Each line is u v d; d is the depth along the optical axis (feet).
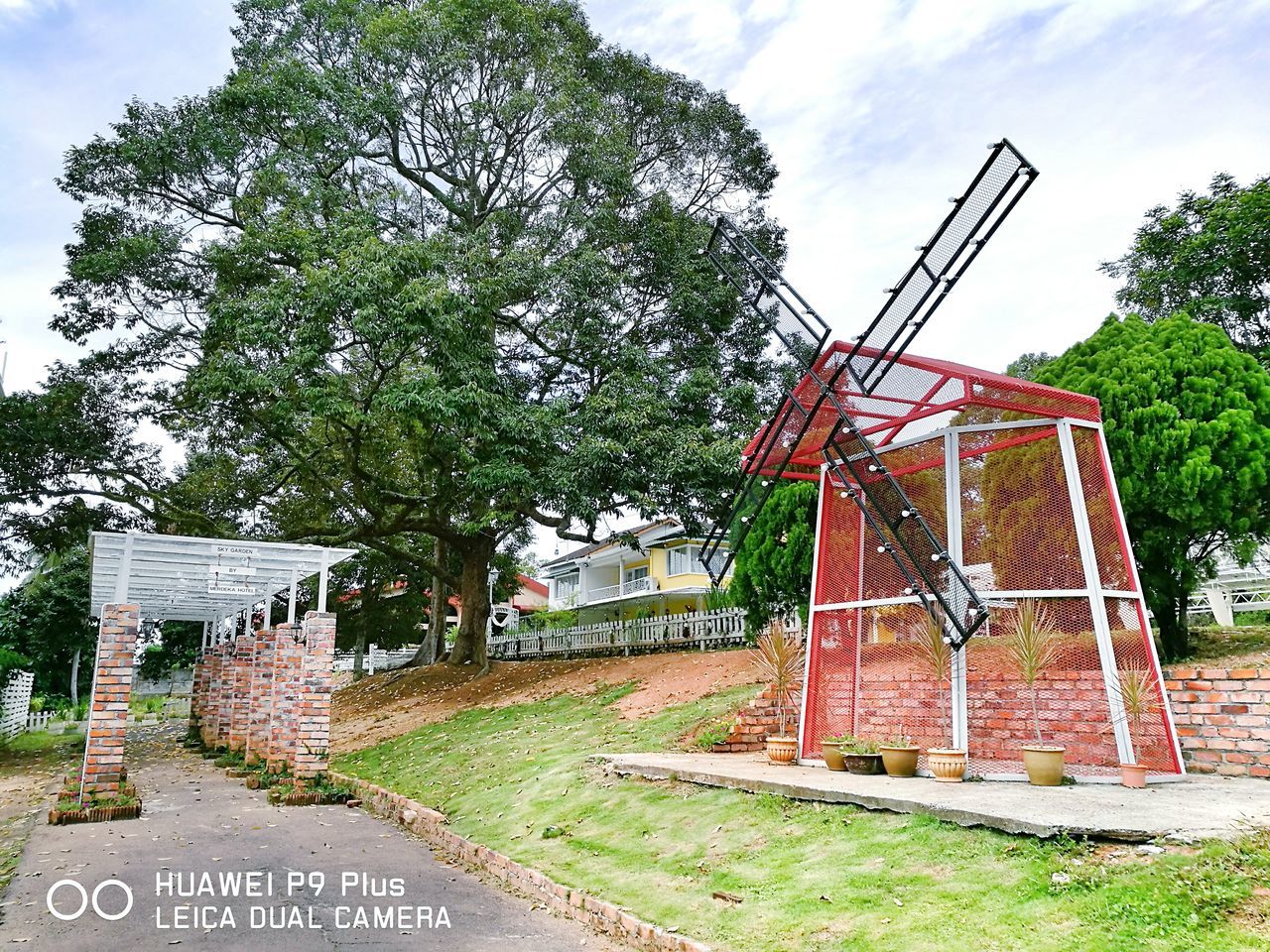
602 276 59.67
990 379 23.36
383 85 63.26
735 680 42.24
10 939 17.44
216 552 41.52
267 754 46.83
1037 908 12.67
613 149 63.05
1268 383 29.25
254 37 68.18
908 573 23.30
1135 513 29.01
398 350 52.47
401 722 57.31
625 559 115.55
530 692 56.24
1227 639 32.37
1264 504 28.43
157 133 60.64
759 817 20.21
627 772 27.50
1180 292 53.42
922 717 23.91
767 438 28.02
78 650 120.67
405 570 93.91
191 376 58.54
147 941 17.16
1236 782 20.33
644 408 55.62
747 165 73.36
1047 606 23.16
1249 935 10.53
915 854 15.75
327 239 55.88
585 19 71.00
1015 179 18.70
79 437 59.57
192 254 60.39
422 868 23.75
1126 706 21.45
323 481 62.59
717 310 64.75
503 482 53.78
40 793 42.11
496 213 64.85
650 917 16.20
